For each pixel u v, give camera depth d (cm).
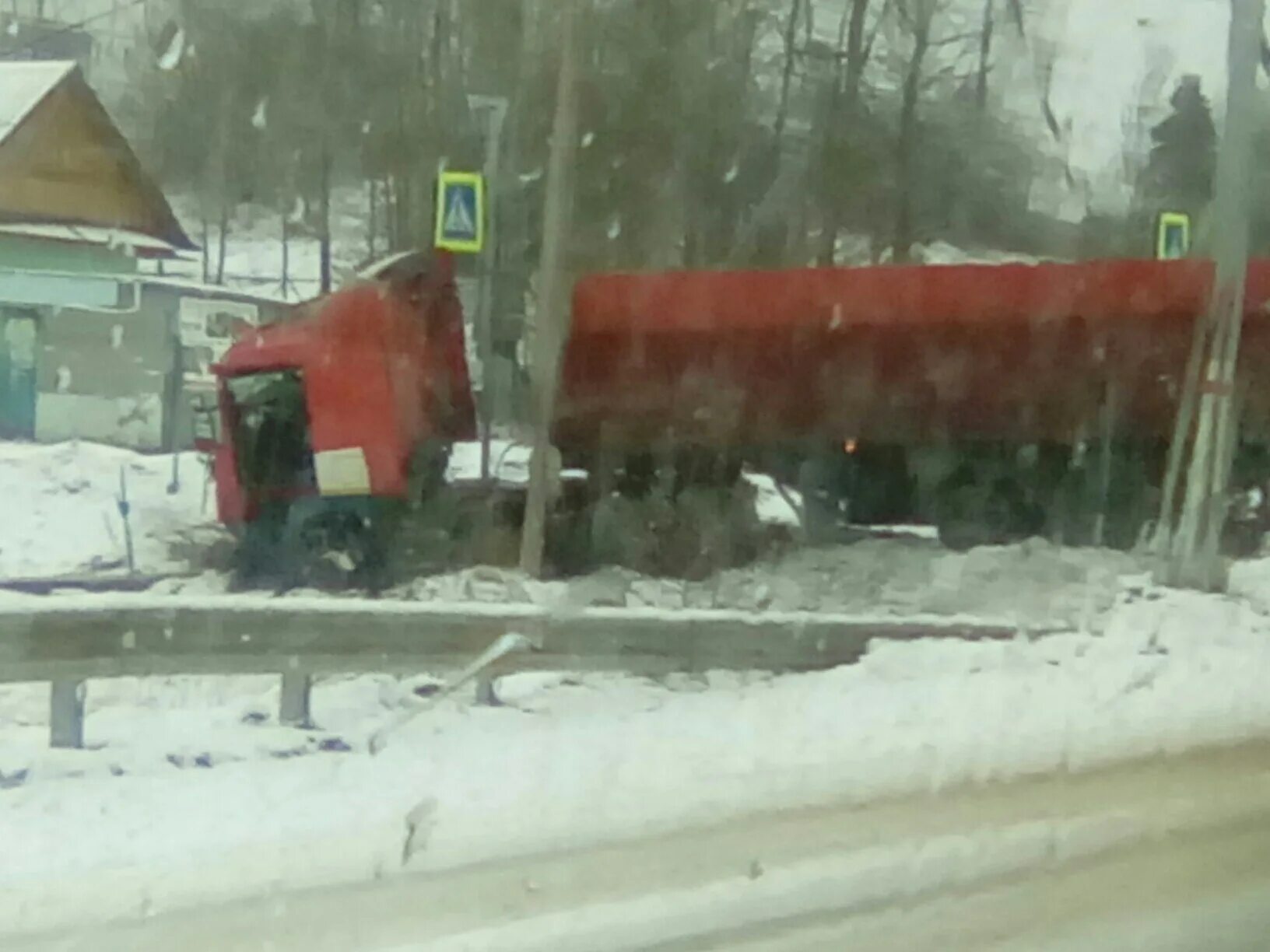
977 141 3042
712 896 547
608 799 657
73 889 517
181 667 818
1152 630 1144
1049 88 3008
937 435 1667
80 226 2506
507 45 2802
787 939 512
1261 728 874
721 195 2797
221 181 3147
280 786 660
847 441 1677
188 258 2889
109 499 1880
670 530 1617
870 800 682
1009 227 2898
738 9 2914
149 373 2517
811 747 764
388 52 3066
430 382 1612
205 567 1570
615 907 530
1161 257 1630
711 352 1661
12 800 635
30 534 1695
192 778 682
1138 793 728
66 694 803
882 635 1055
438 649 891
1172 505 1520
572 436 1673
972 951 513
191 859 553
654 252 2584
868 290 1639
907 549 1617
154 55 3166
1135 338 1616
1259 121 1814
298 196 3130
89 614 791
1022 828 658
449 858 570
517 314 1917
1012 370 1641
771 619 1005
